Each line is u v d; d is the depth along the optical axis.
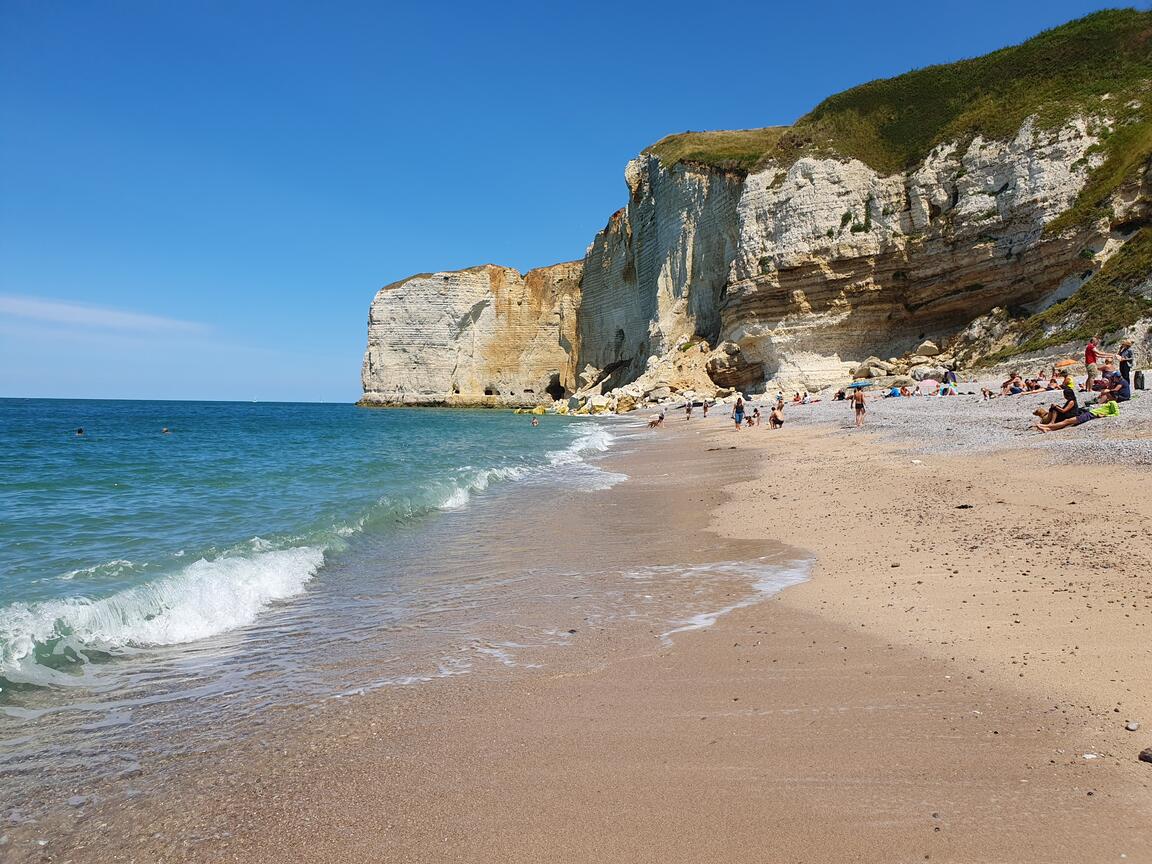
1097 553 7.48
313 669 5.88
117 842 3.46
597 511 13.95
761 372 57.62
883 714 4.45
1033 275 42.50
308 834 3.47
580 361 98.44
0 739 4.65
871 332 51.41
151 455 28.41
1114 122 42.28
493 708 4.94
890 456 17.05
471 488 17.38
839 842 3.18
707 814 3.47
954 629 5.86
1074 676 4.71
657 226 78.31
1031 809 3.33
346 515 13.22
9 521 12.79
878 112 54.97
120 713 5.05
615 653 5.98
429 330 105.12
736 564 9.05
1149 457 11.31
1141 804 3.29
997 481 11.92
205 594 7.74
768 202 54.97
